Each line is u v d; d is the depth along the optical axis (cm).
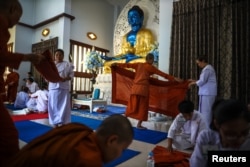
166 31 500
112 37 1016
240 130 88
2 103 112
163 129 374
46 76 209
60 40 767
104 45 970
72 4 819
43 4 866
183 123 237
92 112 586
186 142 252
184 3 464
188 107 224
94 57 728
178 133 254
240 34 395
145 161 212
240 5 395
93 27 916
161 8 511
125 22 916
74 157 65
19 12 123
